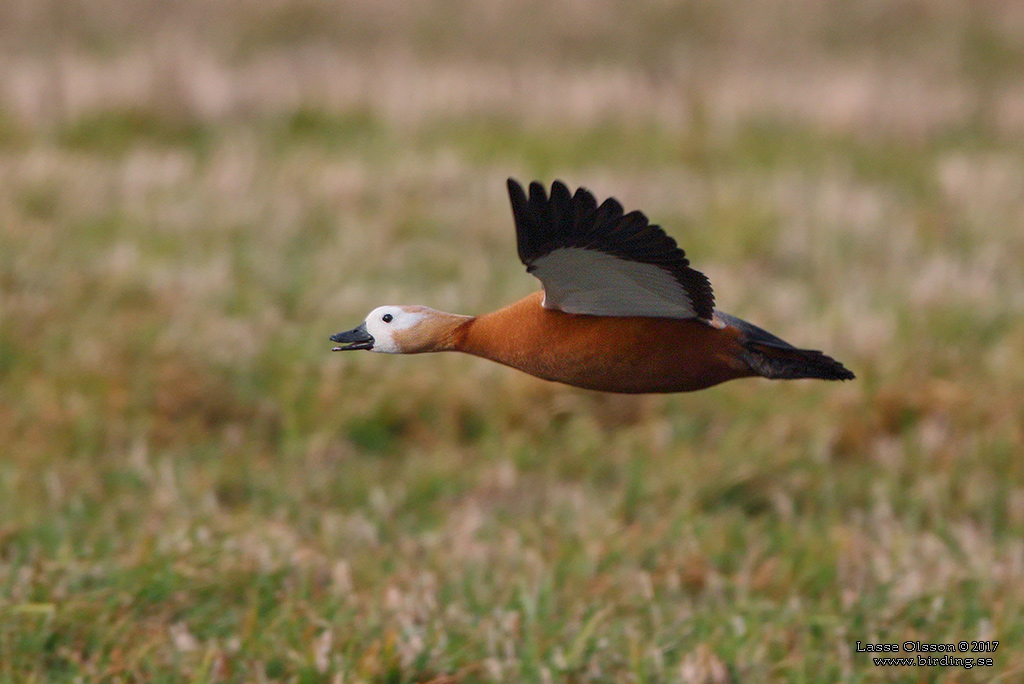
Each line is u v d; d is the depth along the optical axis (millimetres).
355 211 17094
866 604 8430
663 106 23578
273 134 21312
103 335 12164
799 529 9906
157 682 7121
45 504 9703
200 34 27969
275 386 11945
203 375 11789
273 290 13867
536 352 6113
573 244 5363
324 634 7445
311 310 13461
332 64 25797
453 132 21750
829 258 16172
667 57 28906
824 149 22250
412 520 10031
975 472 10969
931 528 10188
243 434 11312
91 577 8273
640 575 8680
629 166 20656
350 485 10602
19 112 20484
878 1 32219
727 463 10898
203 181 17766
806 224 17297
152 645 7410
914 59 29516
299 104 22250
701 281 5445
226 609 8078
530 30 29875
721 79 26219
